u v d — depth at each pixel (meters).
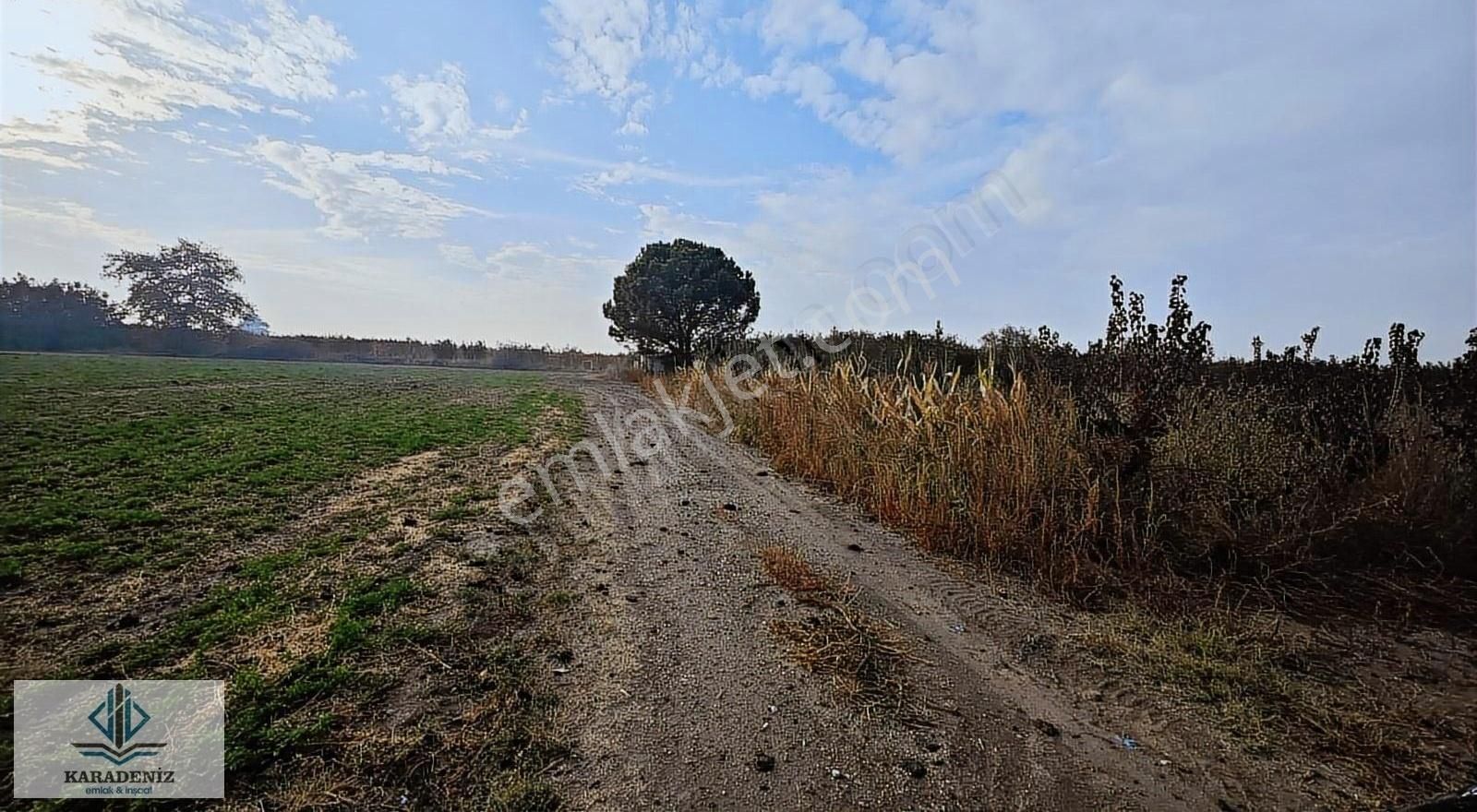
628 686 2.81
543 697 2.68
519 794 2.08
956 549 4.68
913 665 3.07
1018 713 2.66
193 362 25.39
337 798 2.03
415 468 6.92
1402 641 3.23
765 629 3.43
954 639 3.36
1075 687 2.88
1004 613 3.67
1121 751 2.40
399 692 2.64
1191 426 4.85
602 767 2.25
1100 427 4.61
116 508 4.73
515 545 4.61
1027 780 2.23
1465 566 3.92
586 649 3.15
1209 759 2.34
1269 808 2.08
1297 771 2.26
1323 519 4.07
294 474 6.12
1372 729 2.49
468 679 2.78
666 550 4.76
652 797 2.10
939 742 2.45
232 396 12.45
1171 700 2.72
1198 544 4.07
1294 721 2.56
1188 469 4.35
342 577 3.76
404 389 17.05
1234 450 4.50
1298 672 2.95
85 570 3.67
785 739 2.45
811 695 2.78
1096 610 3.67
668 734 2.47
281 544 4.26
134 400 10.87
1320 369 5.53
